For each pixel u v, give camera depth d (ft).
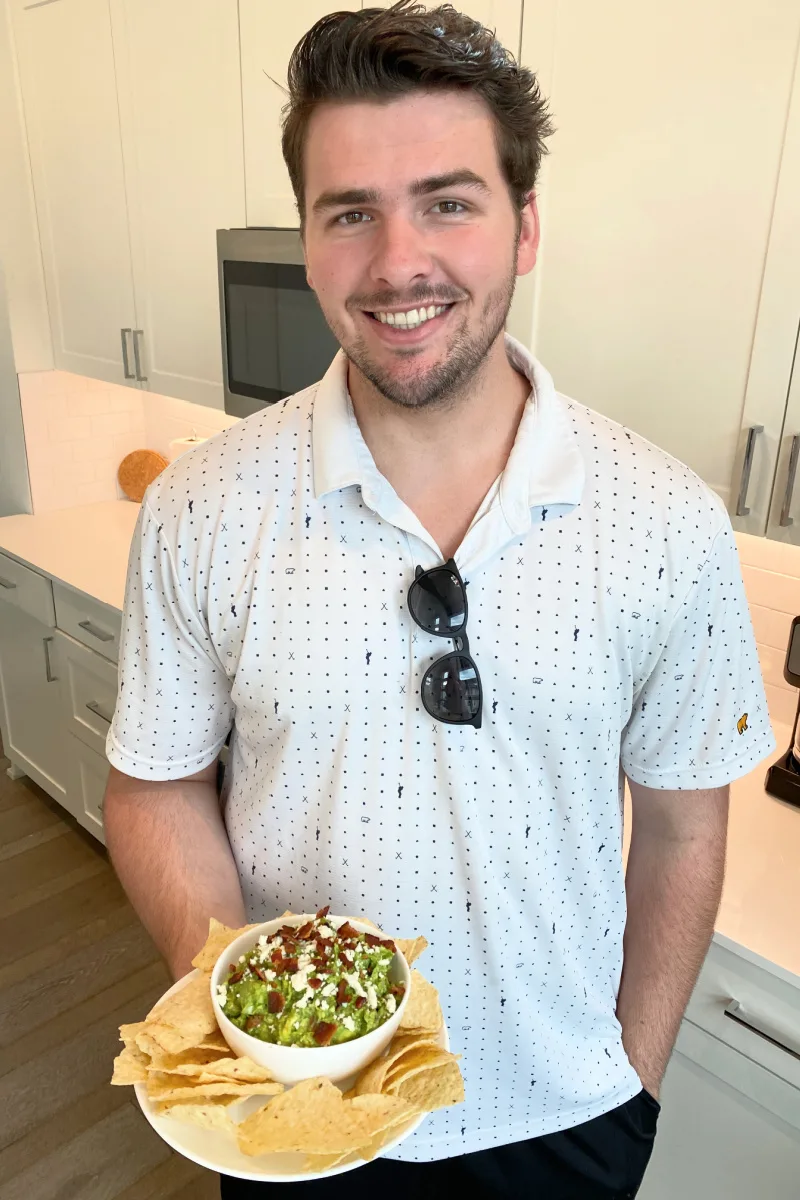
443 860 2.94
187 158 6.64
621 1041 3.41
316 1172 2.08
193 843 3.26
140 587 3.10
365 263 2.54
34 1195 5.77
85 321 8.48
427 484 2.83
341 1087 2.25
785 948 3.87
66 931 8.07
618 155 4.15
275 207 6.07
